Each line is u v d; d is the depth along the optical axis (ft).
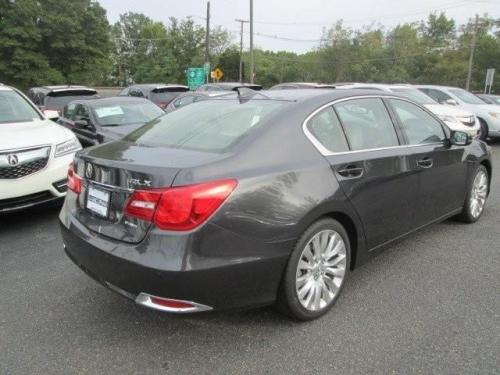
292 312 9.93
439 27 276.21
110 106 27.71
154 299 8.57
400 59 215.72
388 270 13.09
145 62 248.93
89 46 131.64
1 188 15.89
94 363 9.02
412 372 8.60
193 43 242.17
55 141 17.46
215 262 8.44
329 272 10.59
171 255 8.22
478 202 17.13
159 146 10.21
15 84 123.54
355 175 10.84
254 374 8.64
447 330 9.98
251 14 111.34
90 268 9.66
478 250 14.57
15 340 9.81
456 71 192.34
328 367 8.80
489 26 199.62
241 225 8.70
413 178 12.77
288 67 272.31
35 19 123.13
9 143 16.26
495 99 50.62
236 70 217.15
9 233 16.67
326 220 10.26
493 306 11.01
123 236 8.91
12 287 12.28
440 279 12.50
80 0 130.72
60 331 10.16
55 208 19.84
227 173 8.78
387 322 10.33
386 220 12.02
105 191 9.43
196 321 10.48
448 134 14.85
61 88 41.75
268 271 9.16
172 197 8.25
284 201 9.29
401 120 13.12
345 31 209.77
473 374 8.52
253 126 10.03
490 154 17.30
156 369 8.82
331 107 11.25
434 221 14.49
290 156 9.83
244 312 10.80
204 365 8.92
